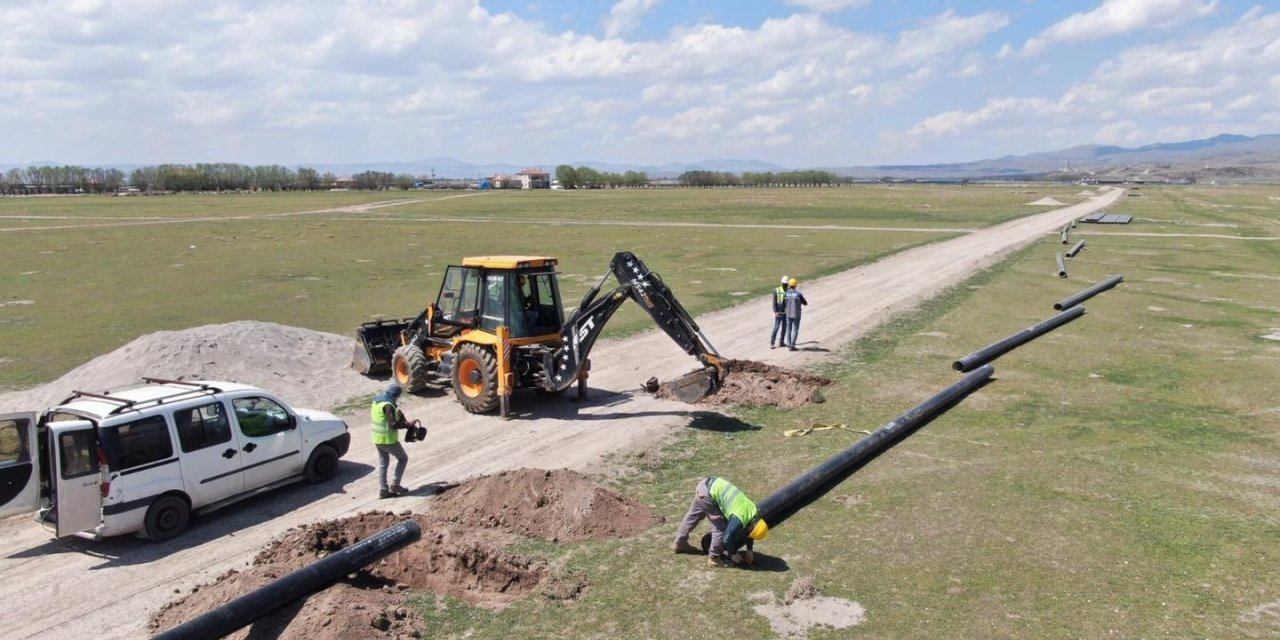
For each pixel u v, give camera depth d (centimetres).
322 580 809
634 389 1767
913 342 2173
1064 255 4144
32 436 998
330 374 1873
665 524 1048
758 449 1342
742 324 2488
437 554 905
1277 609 815
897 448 1330
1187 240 4941
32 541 1056
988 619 802
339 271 3931
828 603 840
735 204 10100
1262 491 1126
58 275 3834
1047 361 1936
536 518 1040
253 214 8681
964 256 4150
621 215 7981
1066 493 1125
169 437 1051
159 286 3469
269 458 1161
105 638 809
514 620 816
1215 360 1923
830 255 4284
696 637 781
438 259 4394
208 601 814
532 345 1612
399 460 1180
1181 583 870
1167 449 1307
